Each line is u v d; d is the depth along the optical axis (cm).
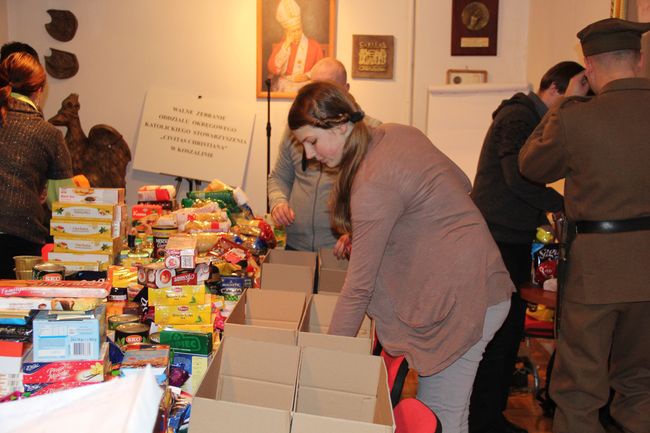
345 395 121
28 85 213
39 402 62
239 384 123
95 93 419
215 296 171
